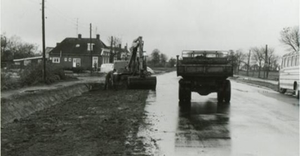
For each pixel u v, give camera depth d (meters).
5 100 13.38
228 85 17.47
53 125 10.73
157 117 12.33
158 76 62.28
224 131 9.73
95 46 79.56
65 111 14.39
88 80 34.22
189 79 17.50
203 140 8.52
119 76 28.80
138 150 7.44
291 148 7.72
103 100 18.84
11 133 9.45
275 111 14.33
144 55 28.56
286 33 50.22
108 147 7.70
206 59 18.42
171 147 7.75
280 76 27.05
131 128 10.07
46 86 23.64
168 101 18.06
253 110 14.59
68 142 8.23
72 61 78.12
